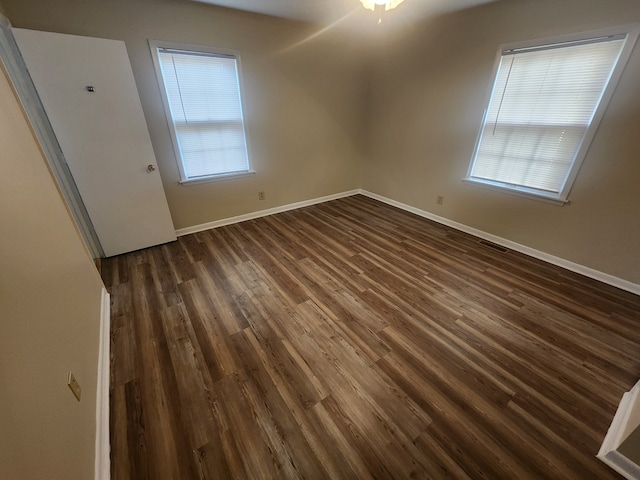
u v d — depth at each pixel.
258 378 1.57
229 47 2.97
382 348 1.77
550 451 1.24
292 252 2.97
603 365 1.65
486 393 1.49
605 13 2.05
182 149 3.08
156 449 1.24
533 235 2.85
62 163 2.41
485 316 2.05
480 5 2.68
